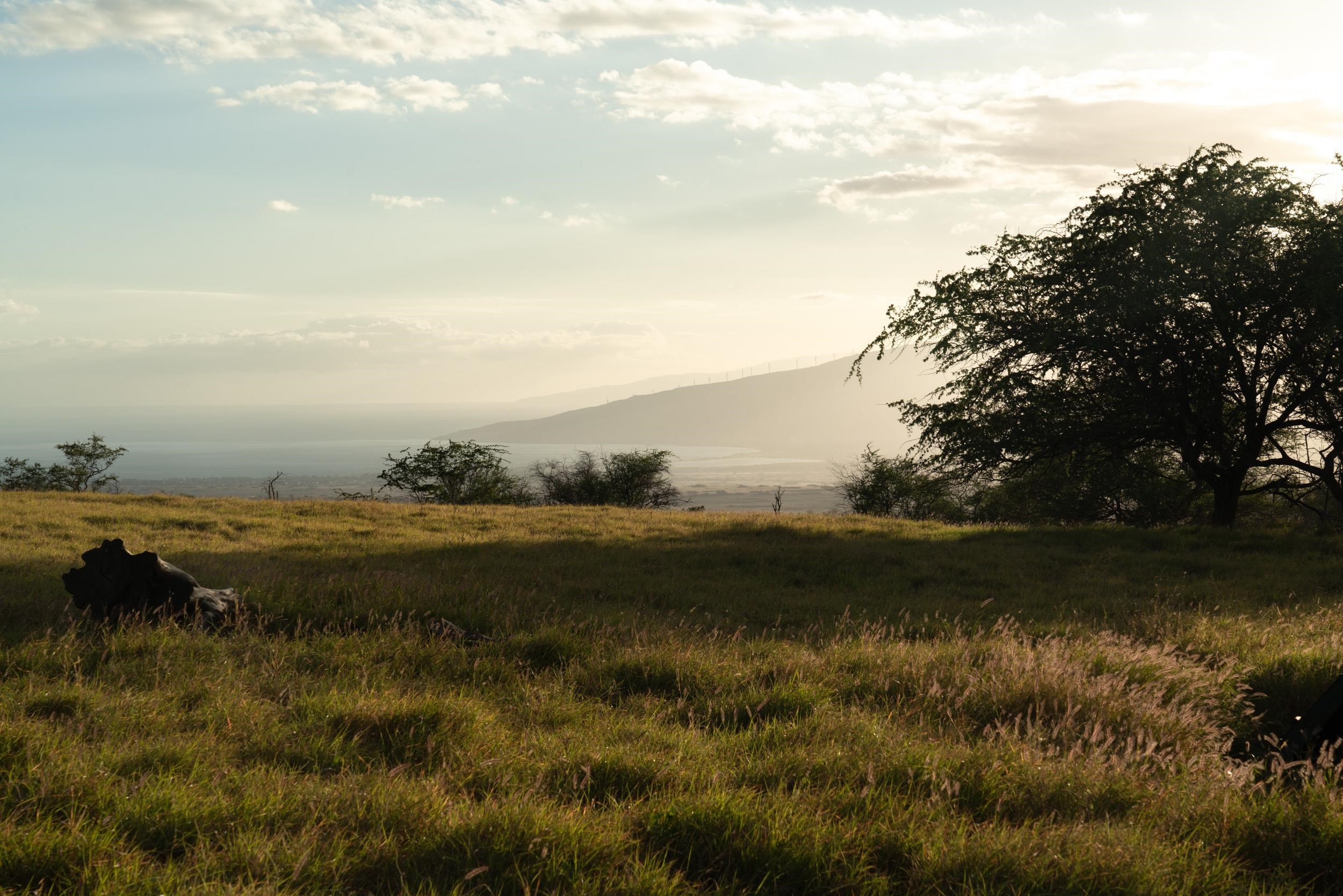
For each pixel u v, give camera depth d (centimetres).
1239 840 411
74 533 1659
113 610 827
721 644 882
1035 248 2548
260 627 820
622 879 340
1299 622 1052
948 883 352
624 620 980
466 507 2656
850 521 2470
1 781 405
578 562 1600
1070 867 360
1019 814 436
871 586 1455
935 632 1034
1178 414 2461
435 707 551
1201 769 522
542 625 883
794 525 2247
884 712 624
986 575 1552
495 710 602
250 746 486
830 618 1150
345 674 673
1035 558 1767
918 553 1814
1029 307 2539
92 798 384
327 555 1619
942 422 2623
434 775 459
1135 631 992
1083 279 2400
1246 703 716
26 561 1276
